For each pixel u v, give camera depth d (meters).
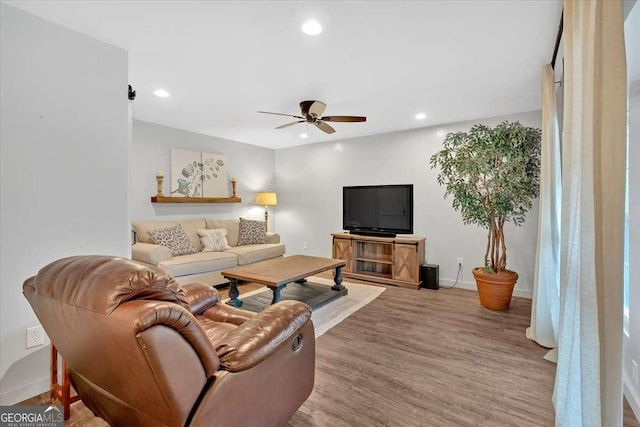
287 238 6.24
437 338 2.72
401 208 4.77
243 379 1.27
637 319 1.74
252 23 1.99
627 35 1.50
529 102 3.50
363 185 5.24
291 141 5.65
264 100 3.42
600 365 1.21
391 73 2.73
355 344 2.62
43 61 1.95
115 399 1.28
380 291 4.21
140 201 4.32
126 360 1.03
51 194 2.00
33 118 1.92
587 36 1.26
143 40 2.19
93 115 2.17
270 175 6.29
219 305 2.18
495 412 1.76
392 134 4.92
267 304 3.60
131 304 0.99
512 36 2.13
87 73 2.13
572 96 1.44
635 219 1.77
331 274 5.20
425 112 3.86
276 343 1.39
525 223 3.93
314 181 5.83
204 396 1.15
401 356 2.40
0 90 1.80
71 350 1.27
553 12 1.87
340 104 3.56
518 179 3.07
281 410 1.50
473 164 3.21
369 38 2.17
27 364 1.91
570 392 1.41
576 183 1.44
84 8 1.83
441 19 1.95
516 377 2.11
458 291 4.22
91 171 2.17
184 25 2.01
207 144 5.14
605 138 1.17
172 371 1.03
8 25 1.82
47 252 1.98
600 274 1.21
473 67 2.62
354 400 1.87
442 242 4.54
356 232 5.12
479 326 2.98
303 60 2.49
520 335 2.78
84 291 1.05
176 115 4.01
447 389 1.98
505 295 3.37
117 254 2.31
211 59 2.47
